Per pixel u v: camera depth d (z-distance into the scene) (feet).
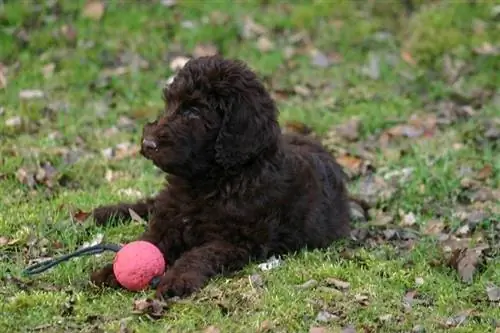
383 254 35.55
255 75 33.60
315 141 39.06
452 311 31.12
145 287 31.12
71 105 52.60
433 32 61.67
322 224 35.58
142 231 36.70
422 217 40.32
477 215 39.47
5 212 38.34
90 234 36.40
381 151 48.06
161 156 31.89
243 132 32.71
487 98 55.36
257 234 33.35
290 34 63.16
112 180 43.39
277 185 33.86
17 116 50.01
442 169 44.39
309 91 56.39
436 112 53.67
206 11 63.93
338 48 61.98
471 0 64.59
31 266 32.76
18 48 58.85
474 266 34.27
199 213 33.45
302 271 32.86
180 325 29.09
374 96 55.72
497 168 44.70
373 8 65.67
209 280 31.76
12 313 29.89
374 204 41.52
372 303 31.01
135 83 55.93
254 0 65.67
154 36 60.80
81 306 30.25
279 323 29.50
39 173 42.57
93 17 61.52
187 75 32.86
